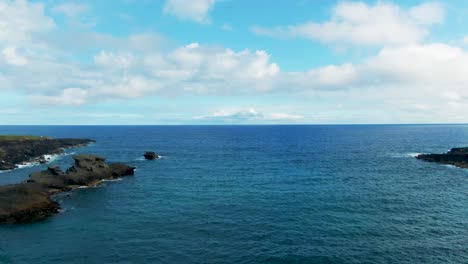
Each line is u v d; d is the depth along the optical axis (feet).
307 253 116.47
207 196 201.67
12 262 111.34
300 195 201.26
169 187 231.30
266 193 207.82
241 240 128.88
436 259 112.27
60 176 235.20
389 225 145.28
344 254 115.75
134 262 110.63
